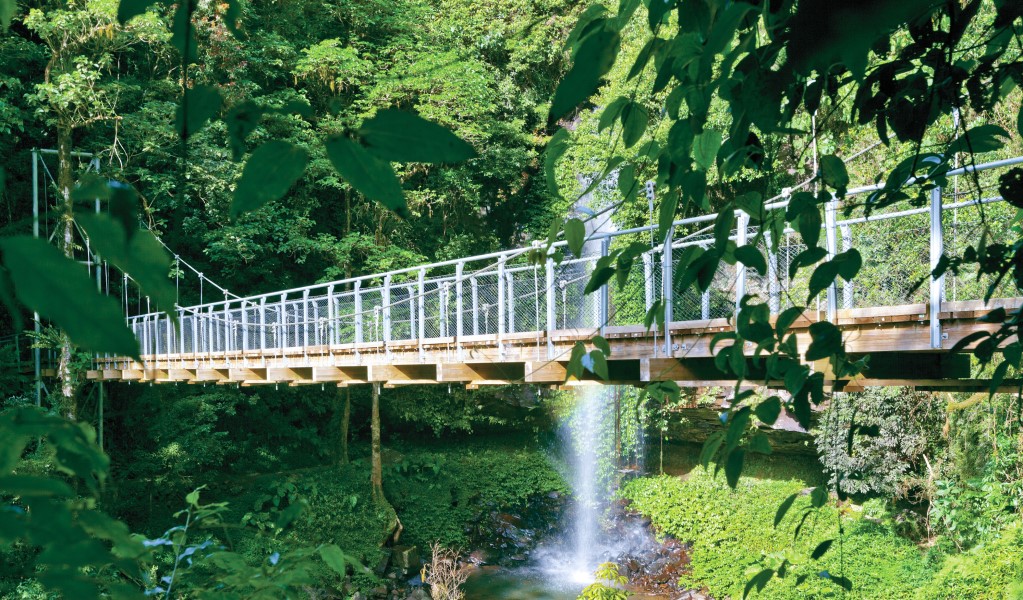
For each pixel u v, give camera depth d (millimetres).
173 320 379
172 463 15508
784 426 14539
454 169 20156
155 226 16969
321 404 19703
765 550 12258
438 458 18094
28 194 16609
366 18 20969
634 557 14648
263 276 21359
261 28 20031
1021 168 899
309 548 1253
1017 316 936
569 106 527
